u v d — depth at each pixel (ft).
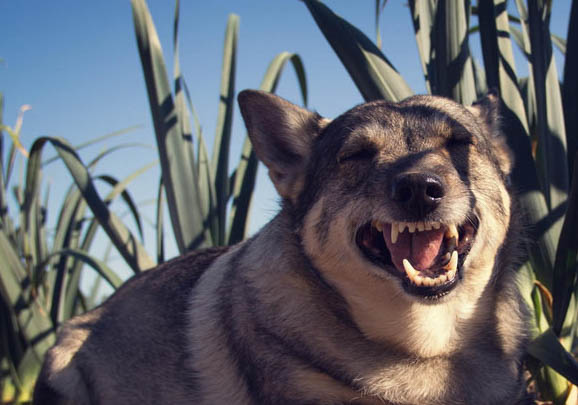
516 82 2.42
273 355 1.93
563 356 1.90
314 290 1.91
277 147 2.12
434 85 2.48
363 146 1.93
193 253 2.47
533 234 2.24
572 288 2.06
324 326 1.90
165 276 2.39
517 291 2.01
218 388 2.07
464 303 1.89
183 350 2.17
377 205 1.82
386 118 1.96
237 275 2.09
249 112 2.10
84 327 2.47
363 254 1.86
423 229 1.85
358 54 2.39
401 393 1.87
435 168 1.82
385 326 1.87
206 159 2.95
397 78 2.39
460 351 1.89
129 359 2.30
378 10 2.63
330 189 1.94
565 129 2.29
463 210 1.81
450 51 2.38
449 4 2.38
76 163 2.73
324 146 2.04
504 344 1.93
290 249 1.98
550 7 2.37
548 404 2.16
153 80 2.70
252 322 1.98
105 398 2.35
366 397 1.88
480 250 1.87
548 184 2.30
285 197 2.09
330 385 1.90
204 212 2.84
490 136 2.11
